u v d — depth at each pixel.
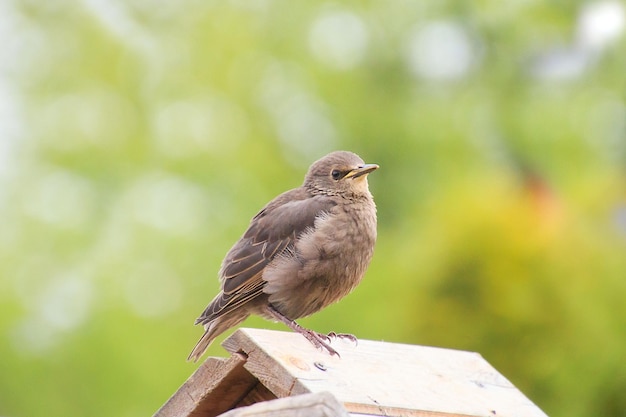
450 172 15.29
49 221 15.54
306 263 9.93
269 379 7.93
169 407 8.56
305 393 7.68
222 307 9.83
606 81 15.16
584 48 15.41
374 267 14.69
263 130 16.36
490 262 14.12
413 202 15.21
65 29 16.89
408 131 15.68
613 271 13.91
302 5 16.84
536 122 15.18
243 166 15.95
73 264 15.26
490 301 14.02
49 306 14.91
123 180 16.02
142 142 16.36
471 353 9.27
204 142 16.16
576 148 14.94
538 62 15.74
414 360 8.87
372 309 14.30
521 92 15.66
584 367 13.68
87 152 16.14
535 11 15.93
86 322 14.52
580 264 14.02
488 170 15.12
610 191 14.62
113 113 16.47
